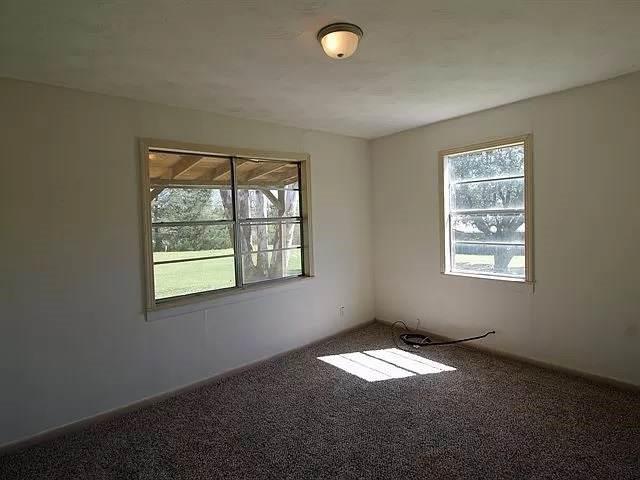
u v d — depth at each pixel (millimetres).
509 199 3436
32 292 2402
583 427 2361
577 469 1996
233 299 3377
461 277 3811
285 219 3914
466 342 3816
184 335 3080
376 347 3893
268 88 2680
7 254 2314
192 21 1742
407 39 2010
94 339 2646
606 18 1841
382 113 3443
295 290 3869
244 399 2898
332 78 2531
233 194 3486
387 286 4555
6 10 1588
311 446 2277
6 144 2305
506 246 3494
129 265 2797
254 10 1663
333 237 4234
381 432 2396
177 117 3031
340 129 4031
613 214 2803
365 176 4566
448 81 2672
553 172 3080
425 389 2951
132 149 2803
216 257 3387
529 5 1707
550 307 3189
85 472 2129
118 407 2748
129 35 1855
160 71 2312
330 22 1800
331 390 2990
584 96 2879
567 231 3041
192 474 2074
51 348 2477
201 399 2934
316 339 4074
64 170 2510
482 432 2352
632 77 2654
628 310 2781
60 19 1681
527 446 2197
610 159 2789
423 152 4031
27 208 2377
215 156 3369
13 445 2344
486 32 1957
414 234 4203
